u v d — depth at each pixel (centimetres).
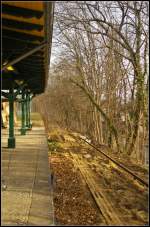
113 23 2241
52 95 7988
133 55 2141
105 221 919
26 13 696
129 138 2819
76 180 1470
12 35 873
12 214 874
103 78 3497
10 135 2303
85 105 5166
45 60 1267
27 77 1884
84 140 3534
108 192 1262
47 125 6016
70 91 5447
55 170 1647
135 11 1969
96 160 2161
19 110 6881
